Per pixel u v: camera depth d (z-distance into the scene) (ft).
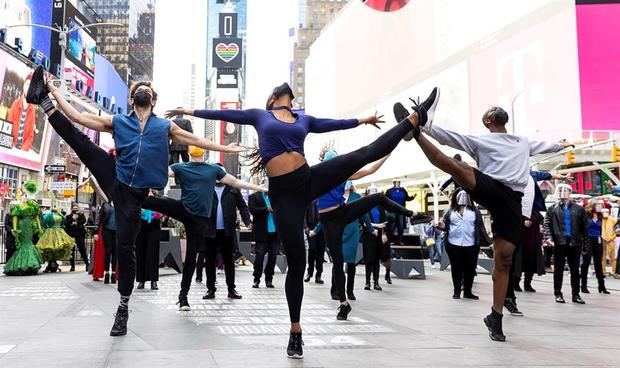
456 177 13.51
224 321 16.38
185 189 19.12
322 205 17.49
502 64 97.25
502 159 13.70
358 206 17.92
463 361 11.03
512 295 19.57
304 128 12.19
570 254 23.97
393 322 16.71
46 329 14.53
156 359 10.84
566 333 15.03
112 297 23.20
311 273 34.60
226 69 388.37
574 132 82.53
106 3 327.47
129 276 13.82
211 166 19.52
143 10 370.32
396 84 139.95
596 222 29.68
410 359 11.16
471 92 105.91
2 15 116.78
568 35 83.35
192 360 10.77
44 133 109.91
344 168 12.17
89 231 54.85
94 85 174.91
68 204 90.89
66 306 19.83
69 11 157.48
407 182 128.57
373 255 29.19
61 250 42.22
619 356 11.71
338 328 15.35
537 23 89.30
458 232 25.09
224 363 10.54
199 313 18.24
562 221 23.93
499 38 98.17
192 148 19.40
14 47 98.89
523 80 92.17
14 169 98.78
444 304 22.30
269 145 11.78
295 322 11.27
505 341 13.47
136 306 20.12
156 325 15.47
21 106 98.32
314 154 212.84
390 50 143.43
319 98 215.92
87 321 16.02
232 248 23.58
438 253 55.62
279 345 12.53
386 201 18.37
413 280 37.04
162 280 34.19
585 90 81.92
